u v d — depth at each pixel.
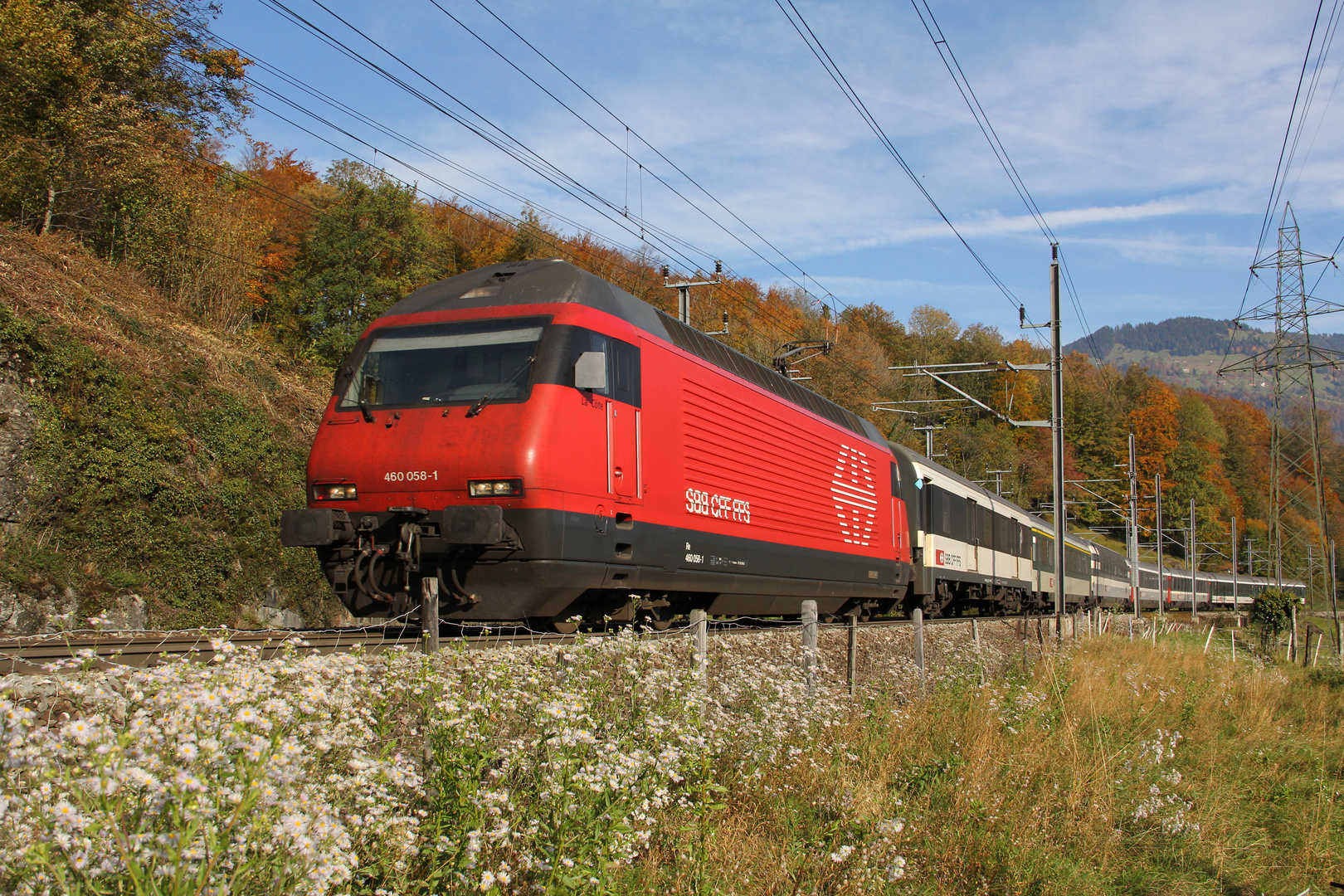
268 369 20.02
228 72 25.03
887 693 9.68
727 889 5.09
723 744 6.31
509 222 41.66
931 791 7.64
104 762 2.62
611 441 9.04
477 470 8.23
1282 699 16.73
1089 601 35.81
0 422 12.84
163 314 19.03
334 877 3.00
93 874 2.56
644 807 4.62
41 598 12.30
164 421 15.13
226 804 2.83
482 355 8.84
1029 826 7.33
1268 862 8.12
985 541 23.80
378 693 4.39
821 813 6.46
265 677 3.42
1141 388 78.44
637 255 43.28
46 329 14.17
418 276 29.92
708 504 10.74
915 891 6.14
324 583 16.53
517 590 8.16
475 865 3.84
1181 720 13.34
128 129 19.67
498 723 4.74
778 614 13.63
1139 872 7.33
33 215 19.08
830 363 44.34
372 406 8.91
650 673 5.95
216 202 23.66
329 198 31.62
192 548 14.52
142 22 21.73
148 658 4.96
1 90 17.88
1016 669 14.84
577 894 4.10
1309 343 30.84
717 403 11.21
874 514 16.36
